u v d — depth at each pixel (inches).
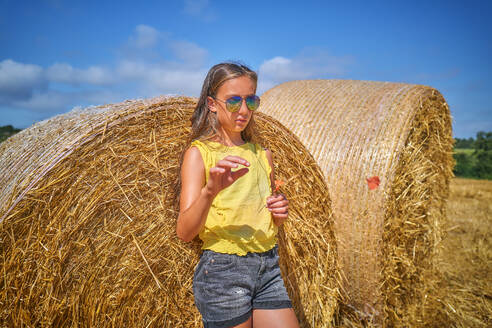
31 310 70.7
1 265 67.4
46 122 102.6
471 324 136.6
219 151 72.6
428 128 146.9
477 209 309.0
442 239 173.9
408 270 141.6
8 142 101.9
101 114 84.6
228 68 71.4
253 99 72.4
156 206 87.6
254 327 69.4
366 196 130.4
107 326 81.6
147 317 88.2
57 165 72.9
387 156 131.1
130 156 83.1
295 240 116.4
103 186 79.0
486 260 190.5
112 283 81.5
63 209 73.5
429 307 146.6
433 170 159.5
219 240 69.4
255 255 70.4
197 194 67.2
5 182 77.0
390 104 142.7
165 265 90.4
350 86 165.8
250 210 71.6
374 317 131.3
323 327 122.2
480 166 876.6
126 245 83.2
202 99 76.0
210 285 67.4
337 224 134.5
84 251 76.8
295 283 117.0
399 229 135.6
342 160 138.2
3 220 67.1
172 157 90.3
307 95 168.6
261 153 80.8
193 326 96.7
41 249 71.1
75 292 75.7
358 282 132.3
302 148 119.6
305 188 119.7
